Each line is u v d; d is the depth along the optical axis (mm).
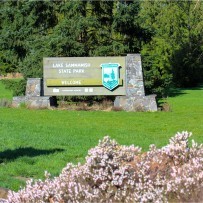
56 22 33188
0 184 8961
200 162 5949
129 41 32625
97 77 24188
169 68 49688
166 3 56281
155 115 21531
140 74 23797
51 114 21641
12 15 33625
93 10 31938
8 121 18891
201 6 55625
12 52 34281
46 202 5902
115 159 6141
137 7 31734
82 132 15906
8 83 30719
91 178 5961
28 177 9867
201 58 53906
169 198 5504
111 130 16562
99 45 31953
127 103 23672
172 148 6379
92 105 25391
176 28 53625
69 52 29516
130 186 5758
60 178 6176
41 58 29578
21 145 13148
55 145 13164
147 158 6395
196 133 15891
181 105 29891
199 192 5430
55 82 24531
